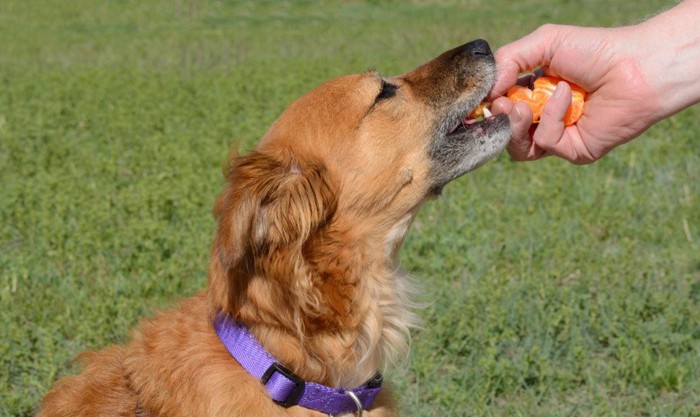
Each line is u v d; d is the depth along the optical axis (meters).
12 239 1.59
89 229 1.56
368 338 0.98
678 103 0.99
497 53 1.06
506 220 1.62
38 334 1.28
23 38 4.43
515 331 1.29
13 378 1.21
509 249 1.50
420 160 1.03
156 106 2.65
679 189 1.77
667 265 1.44
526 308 1.32
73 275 1.43
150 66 3.50
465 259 1.45
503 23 4.41
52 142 2.22
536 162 1.99
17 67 3.44
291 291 0.94
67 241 1.52
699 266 1.45
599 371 1.24
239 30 4.70
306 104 1.01
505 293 1.36
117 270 1.44
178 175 1.88
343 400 0.95
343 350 0.96
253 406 0.92
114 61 3.64
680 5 1.00
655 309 1.31
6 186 1.85
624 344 1.23
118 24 5.10
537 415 1.14
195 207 1.63
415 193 1.03
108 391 0.96
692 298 1.36
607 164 1.94
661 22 0.99
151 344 0.95
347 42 4.01
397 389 1.18
